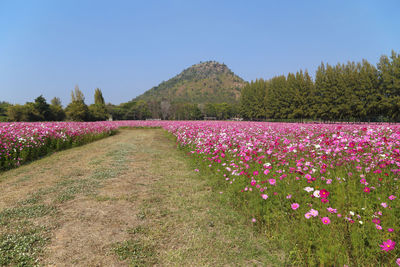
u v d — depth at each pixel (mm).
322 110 40406
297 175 4160
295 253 2746
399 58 29984
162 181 5836
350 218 2902
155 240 3127
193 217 3809
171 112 97438
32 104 46344
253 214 3688
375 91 32844
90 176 6191
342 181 3844
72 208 4102
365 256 2494
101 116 61500
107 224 3537
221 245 3016
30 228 3361
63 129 12703
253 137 8047
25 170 6914
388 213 2854
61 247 2916
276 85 58500
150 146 12461
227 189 4953
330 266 2428
